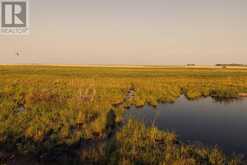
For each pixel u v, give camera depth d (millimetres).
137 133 10125
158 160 7598
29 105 15281
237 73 68562
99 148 8453
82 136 10008
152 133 10125
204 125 13180
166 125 13070
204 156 8141
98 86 27000
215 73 68375
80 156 7922
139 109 17141
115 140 9359
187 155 8172
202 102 21641
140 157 7730
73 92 20875
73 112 13180
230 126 13109
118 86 27906
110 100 18422
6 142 8953
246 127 12891
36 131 9711
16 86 25578
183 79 41812
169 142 9656
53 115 12438
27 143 8734
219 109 18203
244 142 10406
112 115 13641
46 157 8125
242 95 26203
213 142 10352
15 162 7773
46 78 38656
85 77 43250
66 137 9703
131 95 24094
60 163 7875
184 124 13398
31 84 28406
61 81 32500
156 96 21891
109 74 57500
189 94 24672
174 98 22141
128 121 12070
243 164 7898
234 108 18750
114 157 7586
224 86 30984
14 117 11852
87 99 17359
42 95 17938
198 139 10727
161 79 41156
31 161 7914
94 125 11047
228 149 9539
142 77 47062
